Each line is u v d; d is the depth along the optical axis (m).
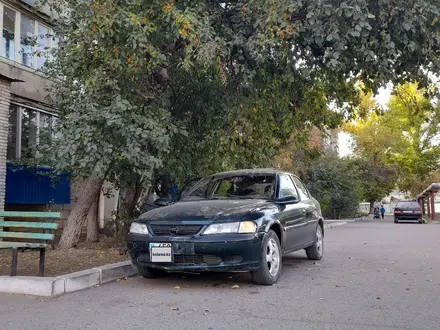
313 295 6.10
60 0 11.10
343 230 20.23
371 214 49.22
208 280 7.13
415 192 52.12
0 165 11.56
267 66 9.69
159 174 9.91
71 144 7.72
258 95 10.45
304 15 8.38
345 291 6.37
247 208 6.75
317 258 9.51
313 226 9.14
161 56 8.19
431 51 7.89
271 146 11.66
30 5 14.52
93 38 7.97
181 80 9.91
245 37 9.01
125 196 10.36
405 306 5.55
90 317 5.03
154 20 8.16
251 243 6.30
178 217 6.55
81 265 8.02
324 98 11.30
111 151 7.77
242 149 10.98
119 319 4.95
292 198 7.55
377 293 6.26
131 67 7.99
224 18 9.38
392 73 8.52
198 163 10.47
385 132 37.78
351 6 7.40
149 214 6.95
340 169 31.47
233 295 6.08
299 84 10.67
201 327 4.66
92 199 10.41
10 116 14.16
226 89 9.84
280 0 7.76
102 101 8.24
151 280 7.15
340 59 8.41
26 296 6.04
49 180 14.41
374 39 7.90
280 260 7.11
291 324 4.77
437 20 7.48
